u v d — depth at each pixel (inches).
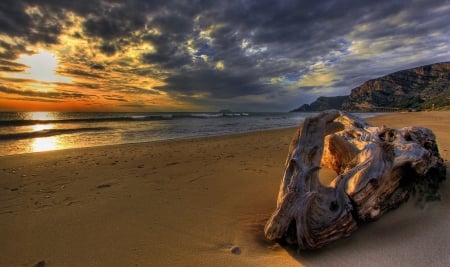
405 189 124.6
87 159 294.2
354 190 111.0
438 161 143.9
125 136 569.0
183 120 1375.5
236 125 984.9
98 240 115.7
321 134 127.2
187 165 259.0
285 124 1053.2
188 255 103.2
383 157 123.1
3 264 99.6
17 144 437.7
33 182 205.8
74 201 163.2
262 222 129.8
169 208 149.8
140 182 202.2
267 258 99.2
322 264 93.4
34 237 118.9
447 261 89.6
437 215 114.6
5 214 144.0
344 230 102.7
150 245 111.0
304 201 99.7
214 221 132.1
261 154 314.7
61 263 99.8
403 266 89.4
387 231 108.0
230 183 195.3
